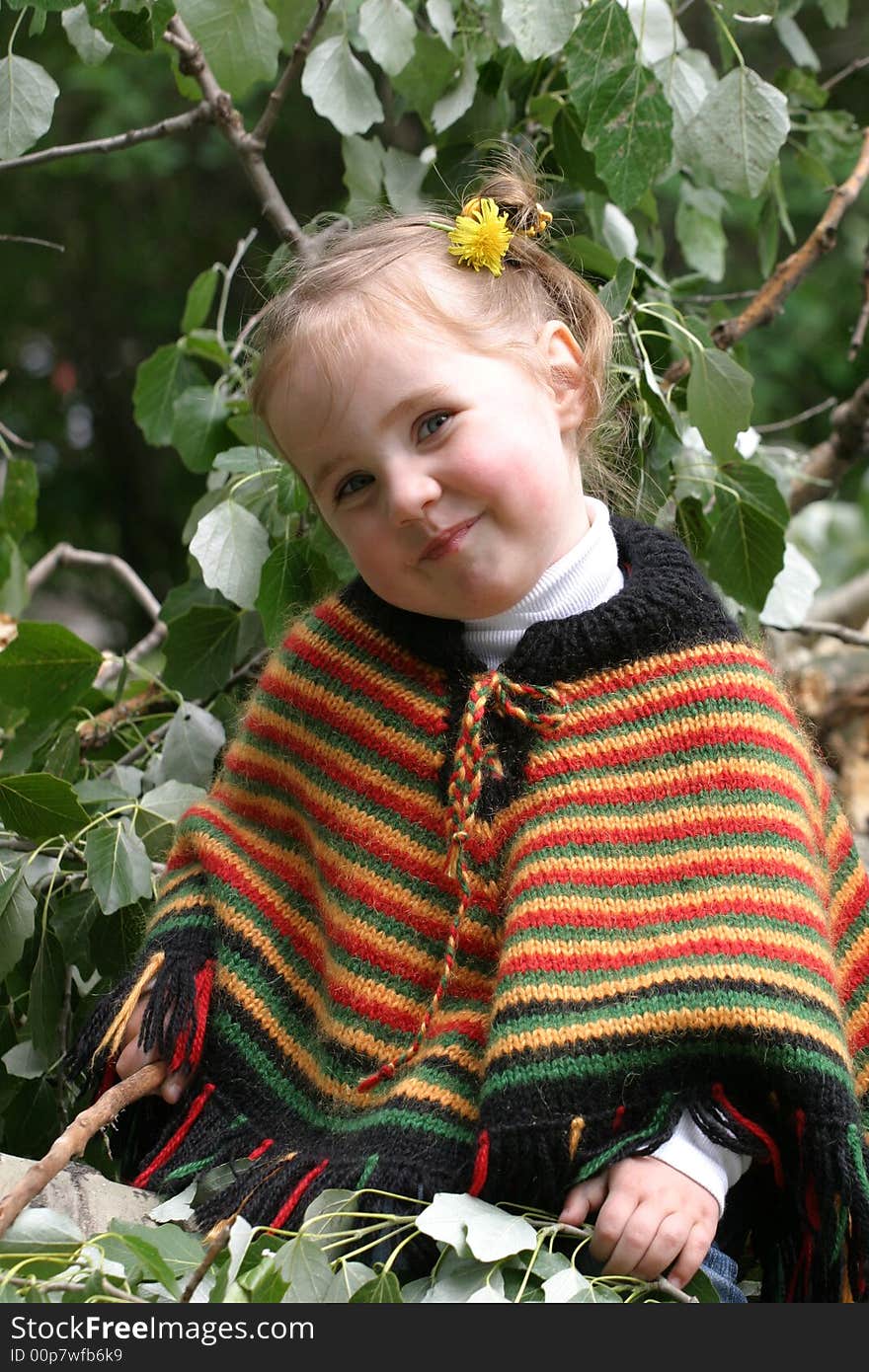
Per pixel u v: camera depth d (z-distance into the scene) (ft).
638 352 7.05
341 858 5.45
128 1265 4.31
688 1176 4.54
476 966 5.15
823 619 11.25
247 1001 5.57
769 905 4.71
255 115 20.83
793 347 21.61
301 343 5.08
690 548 7.29
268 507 7.61
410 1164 4.73
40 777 6.24
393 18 7.38
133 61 20.44
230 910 5.71
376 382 4.97
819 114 8.91
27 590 9.52
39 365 22.91
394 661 5.54
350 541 5.19
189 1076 5.49
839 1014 4.66
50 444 22.80
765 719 5.03
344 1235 4.55
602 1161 4.51
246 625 7.60
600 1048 4.58
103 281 22.74
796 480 9.31
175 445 8.32
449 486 4.98
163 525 23.11
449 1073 4.93
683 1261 4.47
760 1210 5.12
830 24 9.05
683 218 9.20
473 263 5.37
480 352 5.13
